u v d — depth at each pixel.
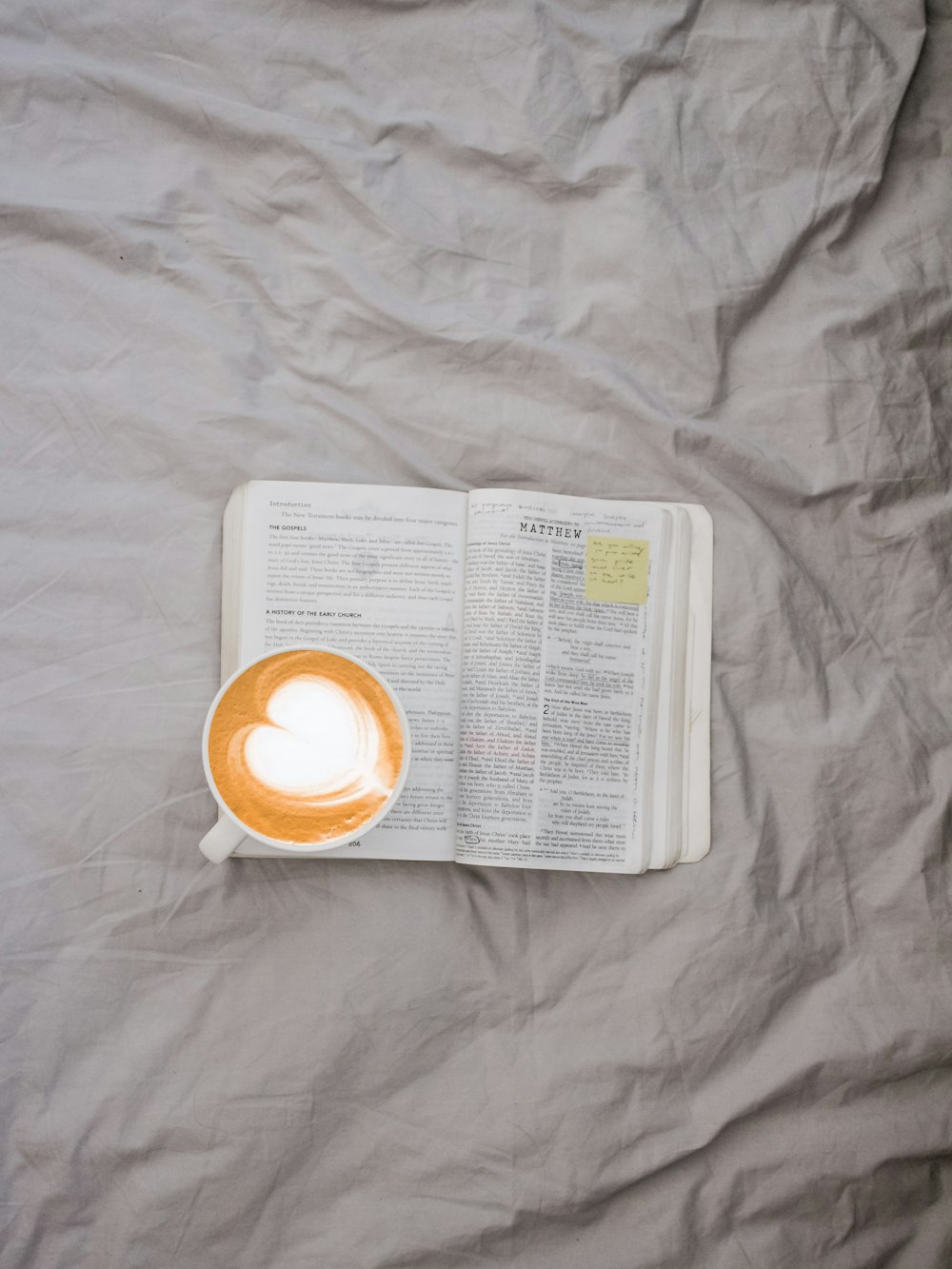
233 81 0.66
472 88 0.67
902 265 0.70
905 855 0.66
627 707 0.65
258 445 0.64
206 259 0.65
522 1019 0.62
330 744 0.59
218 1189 0.60
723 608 0.66
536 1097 0.62
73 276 0.64
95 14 0.65
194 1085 0.60
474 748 0.63
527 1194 0.61
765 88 0.69
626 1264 0.61
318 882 0.62
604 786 0.64
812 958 0.64
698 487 0.67
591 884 0.64
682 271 0.67
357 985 0.62
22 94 0.65
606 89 0.68
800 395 0.68
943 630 0.68
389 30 0.67
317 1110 0.61
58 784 0.61
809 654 0.67
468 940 0.63
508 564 0.64
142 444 0.64
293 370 0.65
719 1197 0.62
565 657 0.64
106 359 0.64
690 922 0.64
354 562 0.64
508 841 0.63
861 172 0.69
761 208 0.68
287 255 0.66
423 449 0.66
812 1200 0.63
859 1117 0.64
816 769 0.66
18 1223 0.59
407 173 0.67
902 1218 0.64
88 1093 0.60
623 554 0.65
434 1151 0.61
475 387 0.66
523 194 0.67
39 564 0.63
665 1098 0.62
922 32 0.70
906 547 0.68
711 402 0.67
